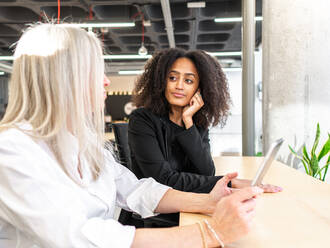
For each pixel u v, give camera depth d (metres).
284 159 2.50
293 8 2.42
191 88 1.39
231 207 0.62
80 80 0.68
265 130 2.64
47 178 0.59
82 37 0.70
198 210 0.90
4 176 0.56
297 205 0.92
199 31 7.68
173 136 1.38
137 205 0.96
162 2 4.98
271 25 2.53
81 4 5.73
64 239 0.55
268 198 1.00
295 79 2.44
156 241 0.62
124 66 12.09
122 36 8.77
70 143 0.68
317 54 2.40
